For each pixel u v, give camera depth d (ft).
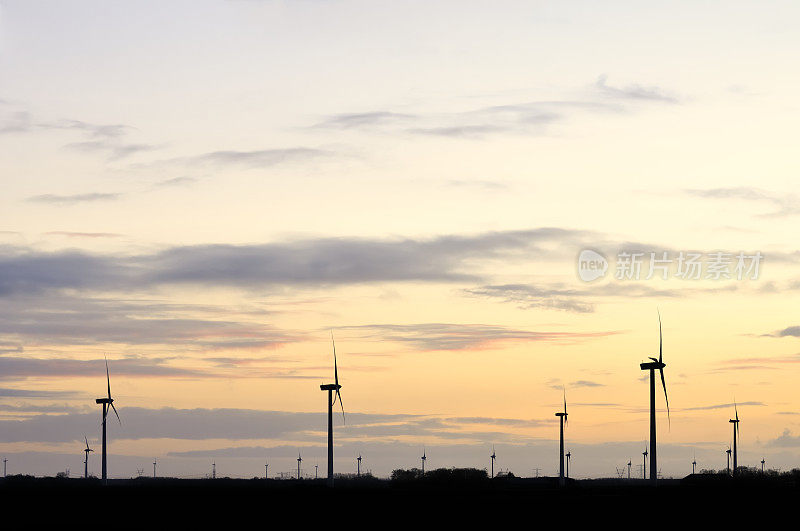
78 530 494.59
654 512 586.04
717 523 522.88
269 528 499.92
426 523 522.47
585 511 590.14
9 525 516.32
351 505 647.56
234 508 615.98
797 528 506.89
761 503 644.69
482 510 602.44
